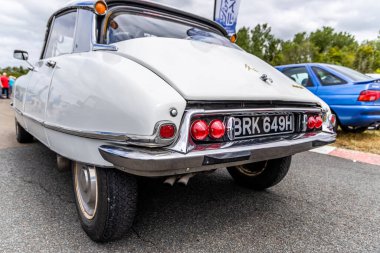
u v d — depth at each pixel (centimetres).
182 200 266
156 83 151
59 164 219
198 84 160
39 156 384
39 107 239
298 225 231
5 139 481
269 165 276
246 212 248
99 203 172
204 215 239
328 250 197
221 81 175
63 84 197
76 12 240
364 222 241
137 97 144
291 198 285
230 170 312
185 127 146
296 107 208
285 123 201
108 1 222
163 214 237
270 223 231
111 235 181
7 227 205
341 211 261
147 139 140
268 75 219
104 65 169
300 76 612
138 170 140
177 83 154
